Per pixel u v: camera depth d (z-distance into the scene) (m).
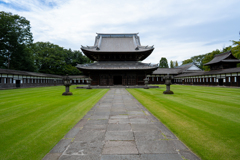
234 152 3.78
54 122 6.41
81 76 67.00
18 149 4.07
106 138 4.70
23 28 46.34
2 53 44.62
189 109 8.76
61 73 70.00
